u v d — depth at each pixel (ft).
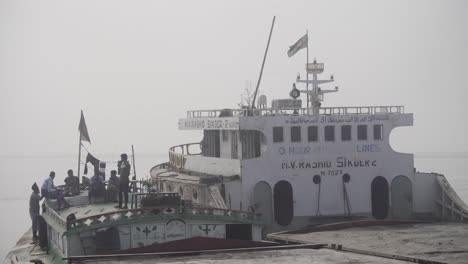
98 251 168.35
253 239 180.86
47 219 202.80
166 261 137.39
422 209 216.33
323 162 208.85
